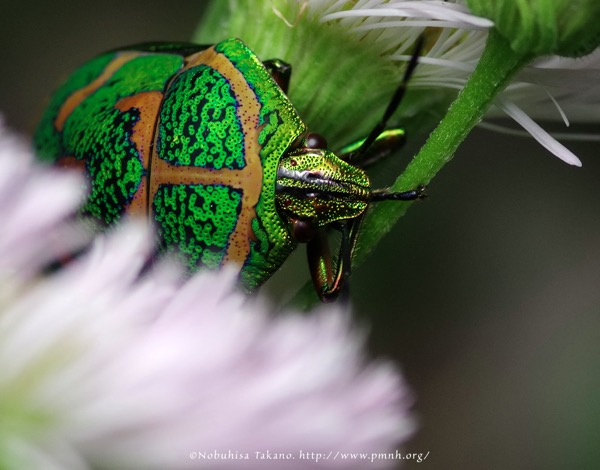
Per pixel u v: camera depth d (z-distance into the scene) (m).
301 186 0.08
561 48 0.07
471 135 0.12
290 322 0.06
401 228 0.12
